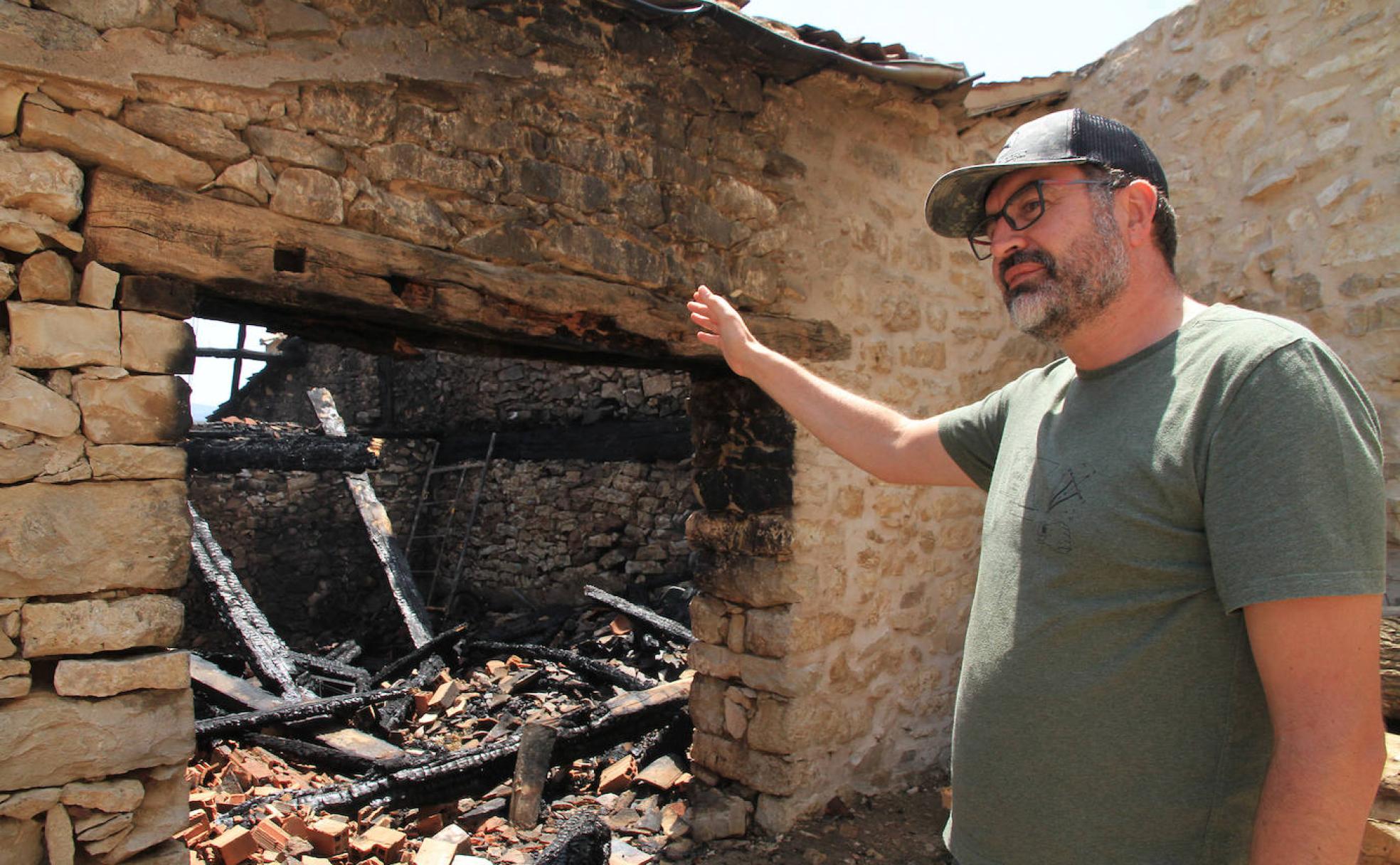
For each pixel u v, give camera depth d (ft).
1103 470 3.62
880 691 12.15
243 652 18.51
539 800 12.05
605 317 9.18
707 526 11.75
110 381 6.24
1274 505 3.03
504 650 19.69
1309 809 2.92
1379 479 3.07
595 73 8.99
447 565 31.63
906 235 12.32
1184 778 3.36
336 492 31.42
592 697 17.34
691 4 8.91
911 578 12.57
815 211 11.10
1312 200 11.27
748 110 10.33
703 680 12.05
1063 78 14.29
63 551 6.01
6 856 5.85
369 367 35.96
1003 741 3.82
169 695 6.44
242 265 6.82
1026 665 3.77
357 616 31.14
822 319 11.15
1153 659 3.41
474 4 8.09
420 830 11.49
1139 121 13.48
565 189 8.78
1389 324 10.48
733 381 11.50
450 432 32.91
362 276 7.53
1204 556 3.36
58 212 6.02
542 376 29.63
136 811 6.39
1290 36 11.48
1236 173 12.17
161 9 6.39
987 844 3.87
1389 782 6.66
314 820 11.15
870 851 10.60
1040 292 3.94
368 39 7.48
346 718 15.61
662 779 12.25
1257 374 3.20
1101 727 3.51
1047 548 3.79
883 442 5.32
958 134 13.06
